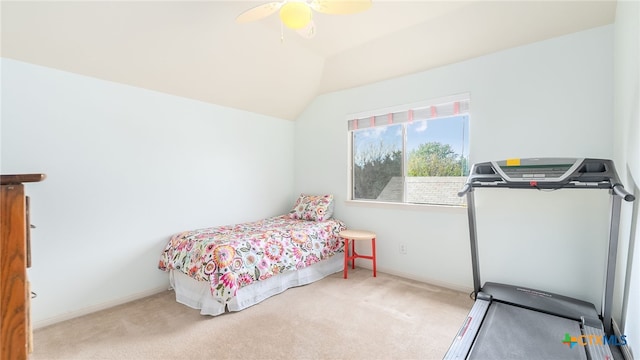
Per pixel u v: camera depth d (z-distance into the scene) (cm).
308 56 333
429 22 263
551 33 241
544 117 249
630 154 182
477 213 281
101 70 254
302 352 190
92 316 244
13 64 218
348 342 201
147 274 289
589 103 231
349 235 331
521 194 258
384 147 362
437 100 307
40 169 230
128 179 278
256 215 400
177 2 227
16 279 96
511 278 264
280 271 281
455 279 296
